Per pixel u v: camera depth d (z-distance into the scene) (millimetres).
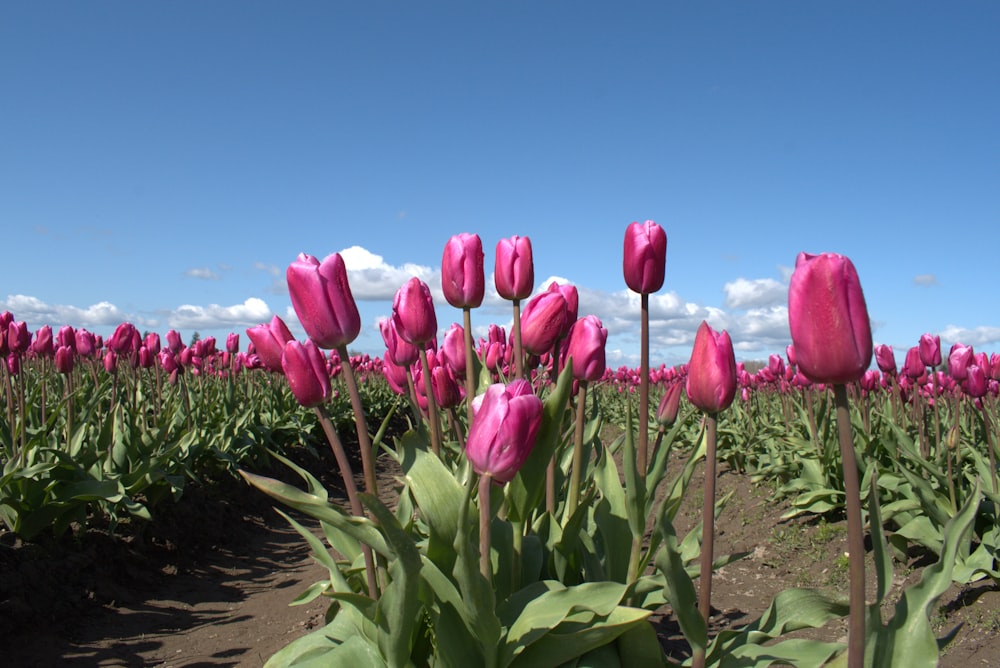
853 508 446
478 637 583
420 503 619
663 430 750
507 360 1098
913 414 1785
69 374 1530
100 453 1510
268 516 2074
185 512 1687
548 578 741
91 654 1088
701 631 542
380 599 550
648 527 1632
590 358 725
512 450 529
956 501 1267
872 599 1210
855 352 420
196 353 2350
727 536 1757
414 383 959
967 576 1125
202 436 1954
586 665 622
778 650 583
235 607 1341
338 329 594
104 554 1386
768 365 2352
